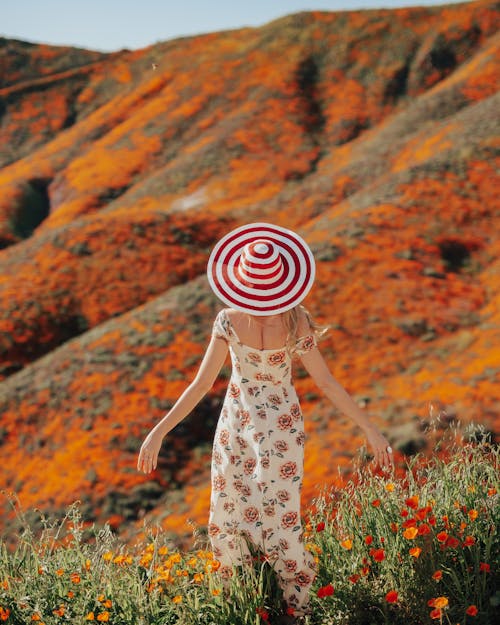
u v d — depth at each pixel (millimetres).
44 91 93938
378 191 34750
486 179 33906
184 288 28562
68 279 34656
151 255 37125
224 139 67188
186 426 20484
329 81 74938
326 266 27266
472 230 29984
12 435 21531
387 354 21750
